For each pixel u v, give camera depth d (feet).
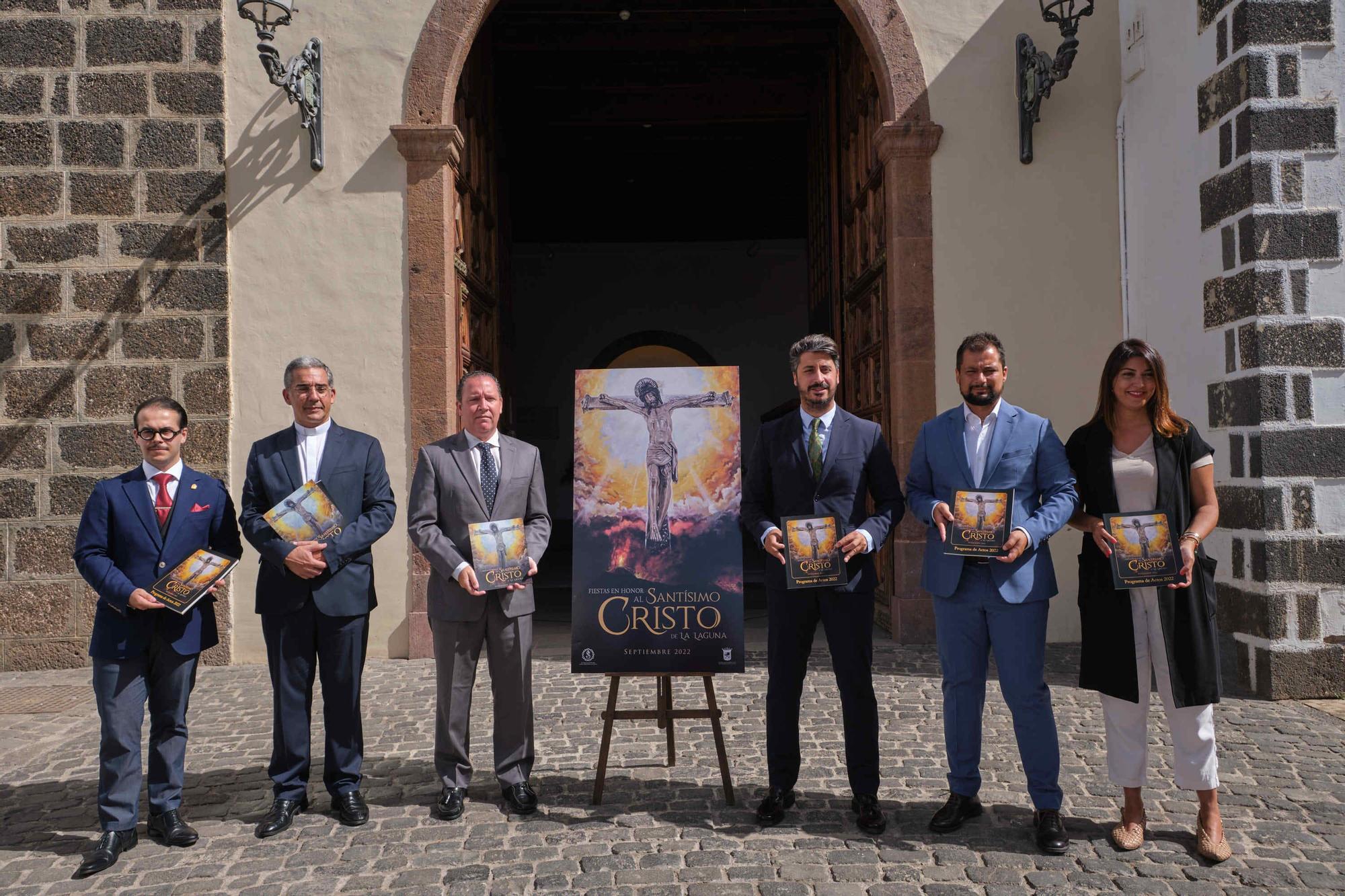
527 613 12.17
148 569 11.17
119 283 20.43
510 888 9.86
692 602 12.29
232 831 11.52
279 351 20.63
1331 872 9.90
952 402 21.30
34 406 20.22
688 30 30.37
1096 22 21.57
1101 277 21.47
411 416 20.66
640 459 12.54
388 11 21.02
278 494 11.97
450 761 11.97
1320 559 16.57
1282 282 16.80
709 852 10.63
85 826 11.85
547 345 57.26
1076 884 9.72
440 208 20.84
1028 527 10.60
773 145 41.14
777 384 57.16
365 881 10.09
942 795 12.17
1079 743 13.99
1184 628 10.33
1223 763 13.21
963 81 21.50
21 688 18.56
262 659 20.44
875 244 23.66
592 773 13.32
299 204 20.77
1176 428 10.71
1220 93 17.74
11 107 20.39
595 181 46.11
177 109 20.59
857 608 11.28
